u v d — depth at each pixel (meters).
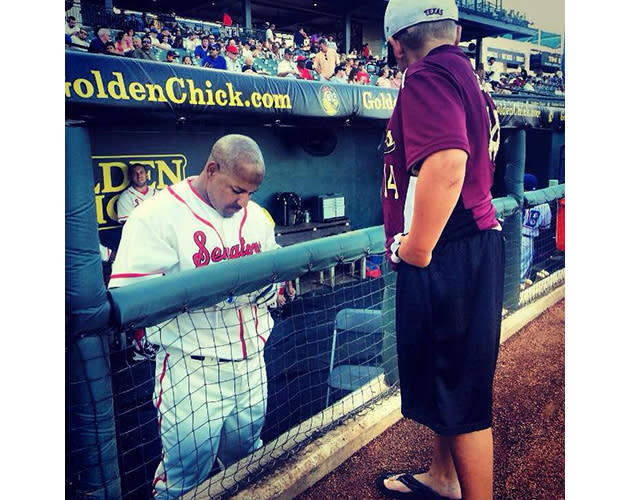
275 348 4.23
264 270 1.81
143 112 3.63
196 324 1.94
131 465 2.56
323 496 1.92
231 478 1.89
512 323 3.33
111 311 1.48
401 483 1.89
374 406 2.41
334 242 2.08
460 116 1.27
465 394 1.44
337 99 5.01
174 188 1.99
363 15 13.43
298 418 2.88
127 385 3.56
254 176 1.92
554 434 2.21
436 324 1.44
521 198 3.51
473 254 1.41
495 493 1.90
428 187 1.26
